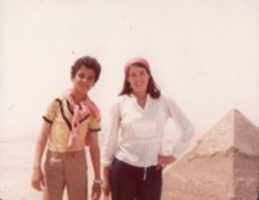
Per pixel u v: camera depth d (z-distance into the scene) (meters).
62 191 2.67
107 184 2.71
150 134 2.58
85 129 2.66
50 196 2.64
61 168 2.62
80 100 2.68
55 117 2.64
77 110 2.60
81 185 2.67
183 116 2.71
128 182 2.62
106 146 2.66
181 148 2.68
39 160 2.65
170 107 2.68
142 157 2.60
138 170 2.60
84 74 2.62
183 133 2.70
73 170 2.63
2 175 7.59
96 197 2.81
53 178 2.63
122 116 2.61
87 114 2.65
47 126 2.65
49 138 2.67
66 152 2.61
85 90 2.64
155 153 2.63
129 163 2.60
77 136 2.61
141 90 2.57
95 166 2.79
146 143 2.58
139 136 2.57
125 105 2.61
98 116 2.75
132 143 2.59
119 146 2.67
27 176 7.65
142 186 2.64
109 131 2.65
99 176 2.80
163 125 2.67
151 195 2.64
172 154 2.69
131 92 2.63
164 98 2.67
